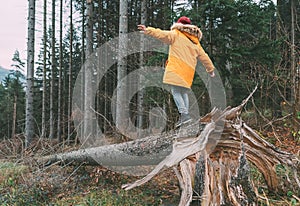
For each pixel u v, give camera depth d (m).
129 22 15.38
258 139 4.77
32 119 11.43
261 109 8.99
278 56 8.21
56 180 5.86
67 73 22.11
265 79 9.34
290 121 8.54
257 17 7.83
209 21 7.80
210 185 3.96
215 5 7.30
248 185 4.00
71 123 14.73
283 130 8.65
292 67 8.70
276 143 7.20
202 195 3.98
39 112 20.27
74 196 5.28
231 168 4.27
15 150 8.82
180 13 7.75
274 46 8.24
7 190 5.68
